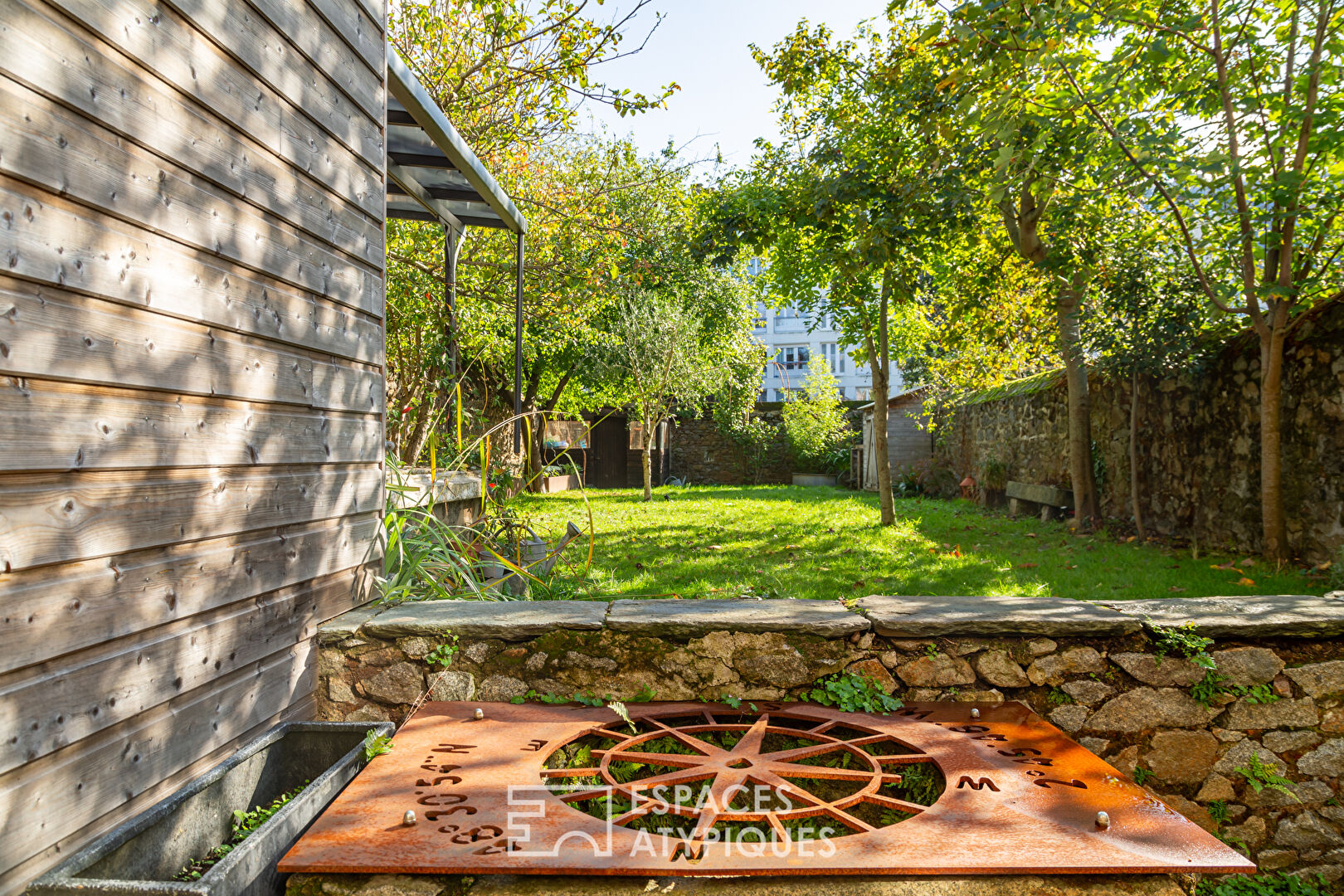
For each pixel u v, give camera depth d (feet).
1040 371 36.01
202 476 5.92
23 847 4.31
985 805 5.46
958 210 22.52
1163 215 21.84
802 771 6.06
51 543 4.49
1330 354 16.17
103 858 4.53
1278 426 16.67
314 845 4.83
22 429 4.29
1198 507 21.08
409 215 19.17
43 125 4.40
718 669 7.83
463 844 4.87
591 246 29.04
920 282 27.27
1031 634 7.79
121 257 5.04
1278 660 7.73
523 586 12.75
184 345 5.69
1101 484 26.68
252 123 6.51
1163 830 5.10
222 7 6.08
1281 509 16.87
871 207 23.43
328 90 7.93
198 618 5.89
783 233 27.27
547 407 51.67
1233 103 16.01
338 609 8.27
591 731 6.96
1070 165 19.17
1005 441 36.81
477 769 6.05
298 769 6.72
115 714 4.98
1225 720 7.76
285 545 7.14
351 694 7.86
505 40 23.06
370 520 9.09
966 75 16.67
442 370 21.53
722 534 24.04
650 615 8.06
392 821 5.16
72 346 4.64
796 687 7.79
